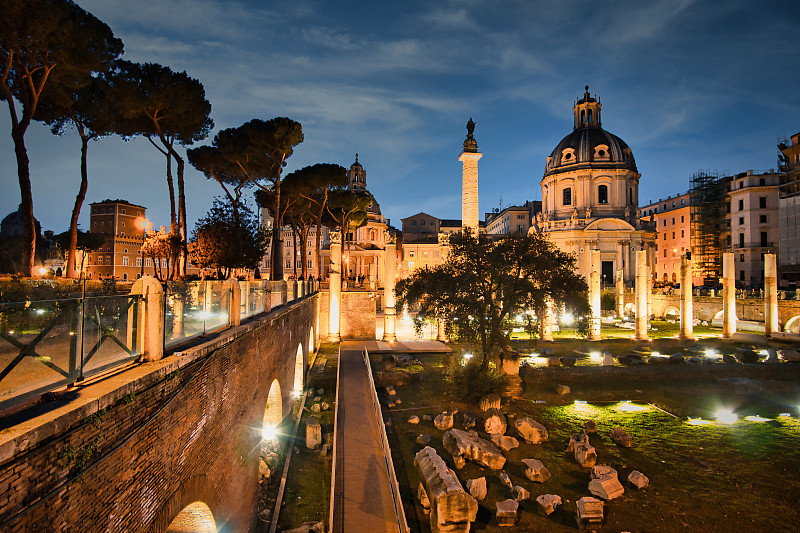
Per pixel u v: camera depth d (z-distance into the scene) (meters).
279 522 14.89
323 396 28.70
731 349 41.44
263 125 37.03
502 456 17.86
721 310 58.16
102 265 60.66
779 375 31.47
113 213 61.62
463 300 25.70
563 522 14.20
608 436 21.78
